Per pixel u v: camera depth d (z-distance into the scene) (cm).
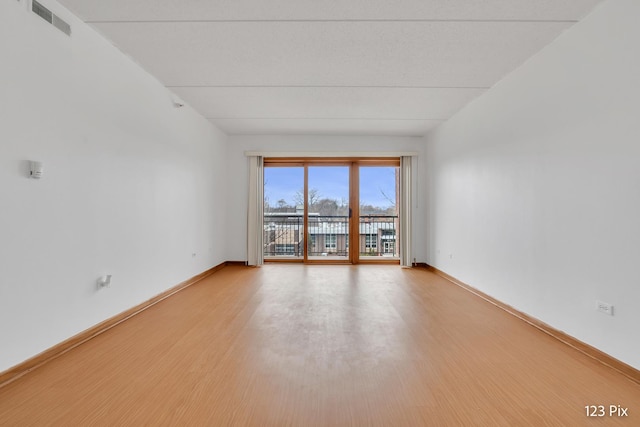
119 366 226
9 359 208
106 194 301
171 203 425
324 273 576
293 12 261
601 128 239
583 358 243
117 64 316
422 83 392
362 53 323
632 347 215
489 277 398
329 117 528
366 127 588
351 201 673
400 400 187
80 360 235
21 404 181
